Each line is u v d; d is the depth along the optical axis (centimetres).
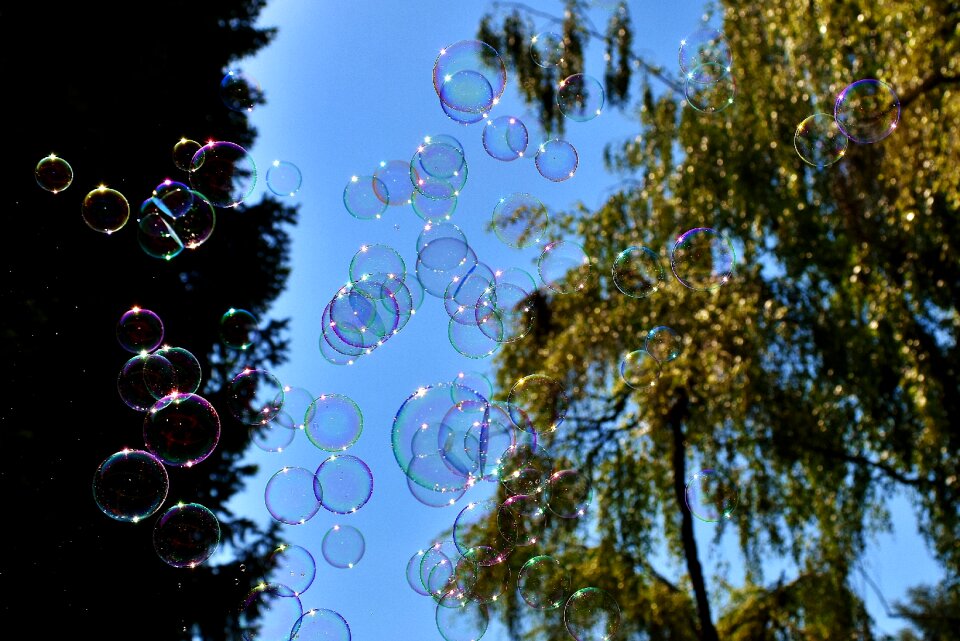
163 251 457
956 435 544
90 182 506
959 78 495
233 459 575
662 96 730
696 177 665
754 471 657
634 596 674
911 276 557
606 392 732
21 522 411
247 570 536
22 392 430
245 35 656
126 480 376
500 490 573
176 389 419
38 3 477
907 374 555
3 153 460
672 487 699
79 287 484
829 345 606
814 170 612
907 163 525
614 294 709
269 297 648
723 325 627
